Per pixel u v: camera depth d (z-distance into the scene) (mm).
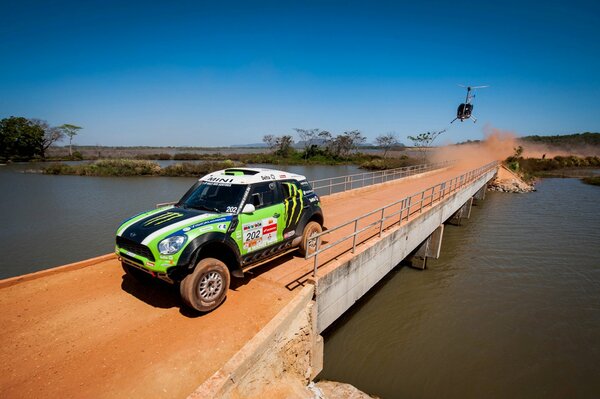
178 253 4883
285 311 5438
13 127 76312
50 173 52688
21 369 4129
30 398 3703
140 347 4598
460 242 19000
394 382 7922
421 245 14359
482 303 11852
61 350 4496
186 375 4137
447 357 8898
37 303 5629
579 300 12273
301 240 7512
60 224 20969
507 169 47812
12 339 4691
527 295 12547
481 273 14453
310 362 6602
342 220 12328
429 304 11641
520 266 15422
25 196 31297
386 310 11141
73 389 3850
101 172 50844
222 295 5531
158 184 41000
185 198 6641
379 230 10281
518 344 9586
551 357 9062
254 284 6531
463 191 20922
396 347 9219
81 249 16578
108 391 3840
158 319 5254
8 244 17219
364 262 8719
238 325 5184
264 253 6449
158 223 5398
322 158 83438
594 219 25188
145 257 5039
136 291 6094
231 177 6488
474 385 7969
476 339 9742
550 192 40344
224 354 4535
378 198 17719
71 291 6055
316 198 8008
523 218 25406
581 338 9977
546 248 18094
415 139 70250
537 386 8023
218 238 5328
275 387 5012
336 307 7613
